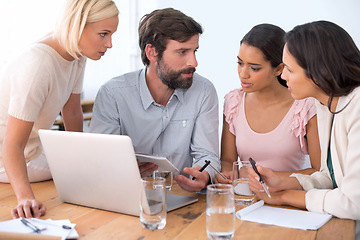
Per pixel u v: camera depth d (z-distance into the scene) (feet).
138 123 7.02
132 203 4.64
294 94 5.16
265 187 4.92
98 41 6.03
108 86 6.95
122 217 4.66
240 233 4.14
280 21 16.01
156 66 6.68
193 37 6.31
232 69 16.83
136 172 4.48
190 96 7.06
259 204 4.97
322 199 4.73
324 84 4.78
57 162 5.07
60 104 6.61
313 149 6.69
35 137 6.43
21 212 4.65
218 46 16.88
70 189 5.11
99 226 4.40
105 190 4.79
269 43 6.16
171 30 6.25
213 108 7.20
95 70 18.38
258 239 3.99
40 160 6.34
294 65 4.95
